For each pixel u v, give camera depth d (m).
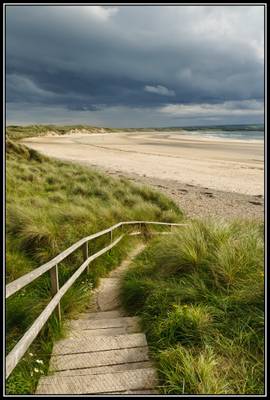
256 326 3.16
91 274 5.33
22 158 19.05
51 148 51.91
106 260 6.29
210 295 3.67
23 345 2.46
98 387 2.54
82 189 13.06
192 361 2.67
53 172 16.91
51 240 5.93
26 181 13.29
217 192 18.95
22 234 5.99
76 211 8.08
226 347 2.90
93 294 4.80
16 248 5.70
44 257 5.47
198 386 2.46
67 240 6.15
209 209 15.02
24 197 9.91
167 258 4.80
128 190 14.48
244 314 3.29
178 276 4.36
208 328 3.14
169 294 3.82
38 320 2.84
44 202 9.37
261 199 17.41
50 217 7.48
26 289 4.29
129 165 30.38
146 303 3.82
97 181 15.24
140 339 3.18
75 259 5.58
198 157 39.06
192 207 15.30
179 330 3.18
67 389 2.52
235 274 3.97
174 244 5.00
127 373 2.67
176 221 11.54
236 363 2.76
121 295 4.38
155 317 3.45
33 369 2.79
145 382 2.58
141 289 4.16
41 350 3.06
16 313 3.57
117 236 7.93
